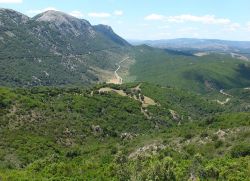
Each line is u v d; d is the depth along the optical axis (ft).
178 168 234.58
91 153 371.56
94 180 258.78
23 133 395.14
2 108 427.33
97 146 403.95
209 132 338.13
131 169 250.78
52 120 450.71
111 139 467.11
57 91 590.96
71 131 437.99
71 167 292.81
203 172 230.89
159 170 222.69
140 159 280.92
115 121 559.79
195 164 239.50
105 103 600.80
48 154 361.30
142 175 227.61
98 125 488.85
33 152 360.89
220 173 227.81
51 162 314.76
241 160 254.68
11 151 353.72
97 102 588.91
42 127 421.59
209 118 425.28
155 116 648.38
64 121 458.91
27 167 311.06
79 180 262.47
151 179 221.46
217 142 309.22
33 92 552.41
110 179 255.29
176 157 290.35
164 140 355.56
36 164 309.63
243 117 392.27
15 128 400.47
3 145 362.74
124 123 565.94
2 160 333.01
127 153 345.72
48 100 531.09
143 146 353.10
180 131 403.54
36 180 258.57
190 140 334.03
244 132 317.42
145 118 609.83
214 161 253.65
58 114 475.31
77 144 420.36
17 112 431.02
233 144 301.63
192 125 441.68
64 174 279.28
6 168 312.91
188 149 312.09
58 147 393.29
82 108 545.03
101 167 286.46
